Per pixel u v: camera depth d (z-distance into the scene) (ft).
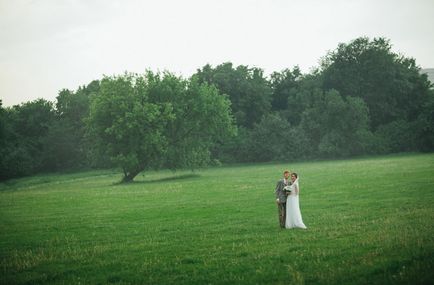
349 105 353.72
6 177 363.15
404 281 35.09
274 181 159.63
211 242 57.41
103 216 89.66
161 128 220.23
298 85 465.88
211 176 219.82
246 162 384.06
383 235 52.95
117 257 51.65
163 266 46.29
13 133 397.39
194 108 235.20
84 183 234.79
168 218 82.02
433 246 45.37
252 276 40.42
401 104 419.54
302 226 64.08
